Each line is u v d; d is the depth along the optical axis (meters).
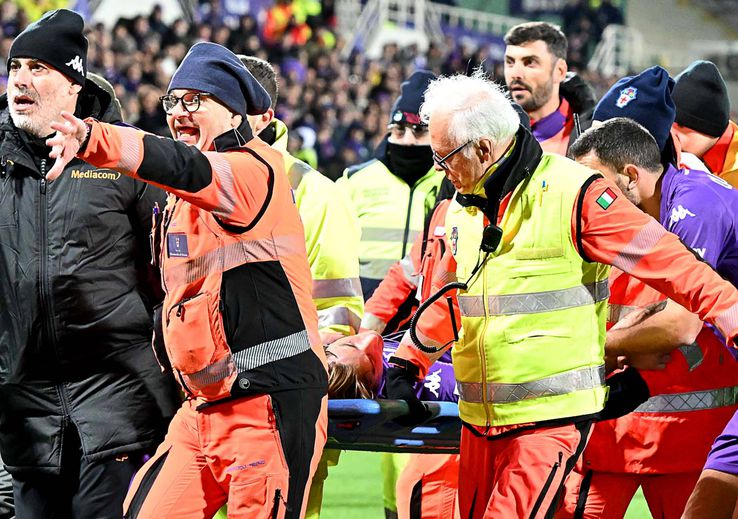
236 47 57.47
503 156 10.95
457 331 11.55
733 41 92.44
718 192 12.57
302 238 11.16
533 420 10.97
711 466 11.39
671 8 91.19
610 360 12.23
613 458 13.33
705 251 12.28
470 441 11.62
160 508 10.88
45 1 55.62
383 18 73.31
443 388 14.41
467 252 11.47
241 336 10.62
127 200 12.62
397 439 12.95
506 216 11.04
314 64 62.00
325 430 11.25
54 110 12.38
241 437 10.60
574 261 10.96
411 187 20.25
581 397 11.01
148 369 12.85
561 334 10.95
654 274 10.59
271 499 10.50
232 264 10.58
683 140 15.62
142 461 13.02
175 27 55.03
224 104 10.96
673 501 13.43
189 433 11.05
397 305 15.70
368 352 13.52
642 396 12.20
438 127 10.93
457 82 11.05
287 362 10.75
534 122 19.45
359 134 57.69
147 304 12.91
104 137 9.32
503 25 80.62
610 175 12.52
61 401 12.64
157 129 46.16
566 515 13.70
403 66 66.75
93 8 58.94
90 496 12.68
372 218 20.25
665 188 12.91
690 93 15.47
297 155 54.62
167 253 10.86
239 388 10.57
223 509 15.23
